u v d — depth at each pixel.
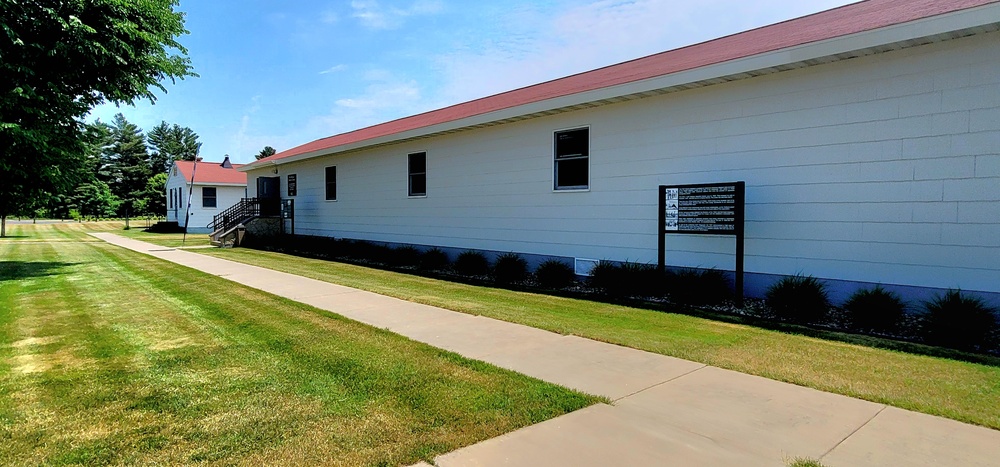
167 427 3.03
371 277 10.14
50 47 9.04
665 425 3.07
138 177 53.19
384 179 14.38
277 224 20.23
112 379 3.87
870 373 4.06
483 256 10.88
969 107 5.48
